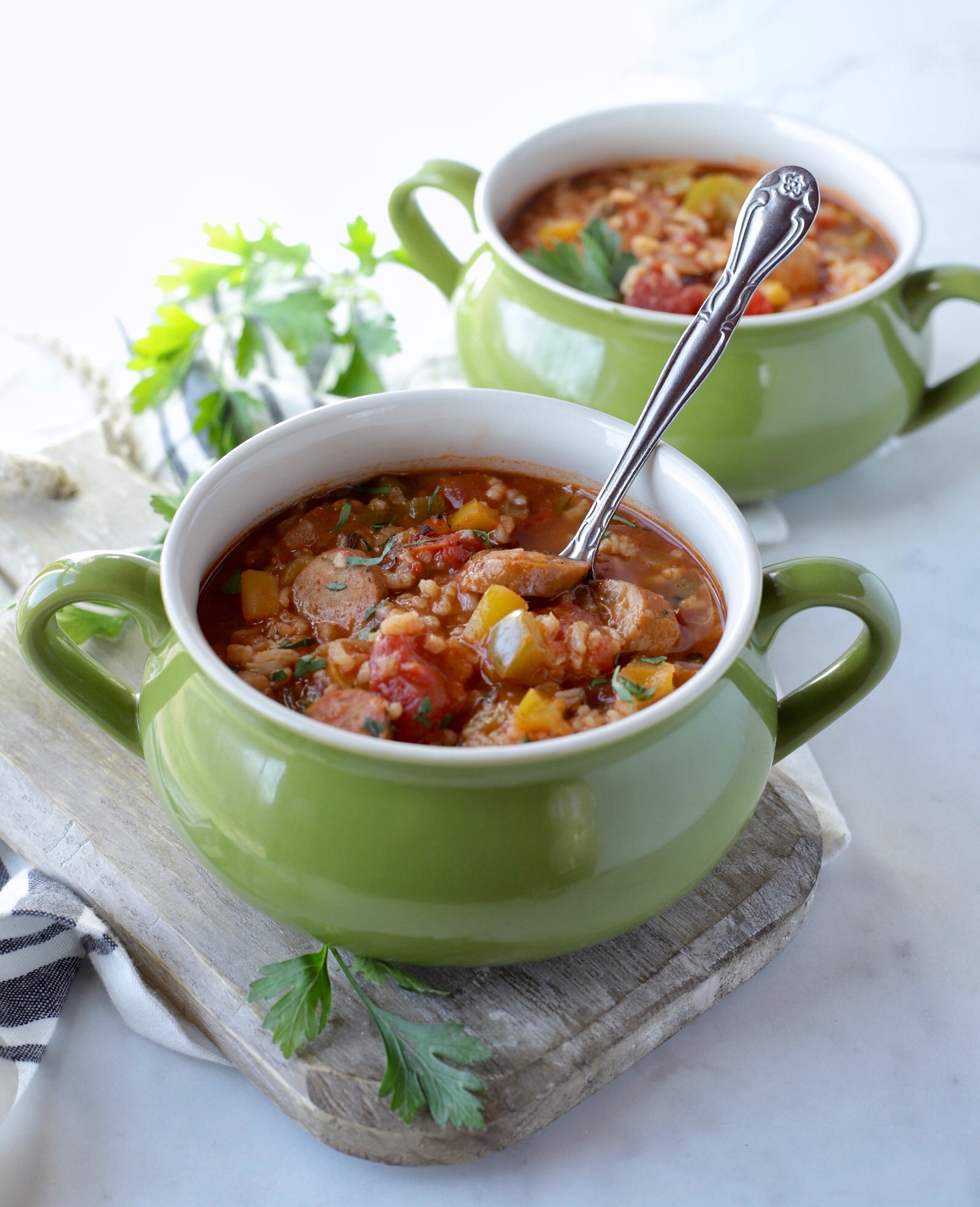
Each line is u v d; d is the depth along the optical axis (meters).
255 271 0.70
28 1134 0.51
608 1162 0.51
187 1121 0.51
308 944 0.52
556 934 0.48
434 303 0.78
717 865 0.53
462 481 0.54
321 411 0.53
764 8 1.01
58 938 0.52
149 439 0.67
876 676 0.51
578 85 0.96
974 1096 0.52
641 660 0.50
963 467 0.70
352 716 0.48
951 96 0.93
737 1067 0.52
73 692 0.51
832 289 0.67
